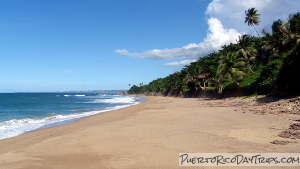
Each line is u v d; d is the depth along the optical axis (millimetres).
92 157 7625
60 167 6738
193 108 26844
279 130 10367
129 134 11438
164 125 14008
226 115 16859
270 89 28328
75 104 49406
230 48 59156
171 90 92438
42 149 9031
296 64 22938
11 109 34938
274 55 35781
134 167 6461
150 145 8891
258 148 7672
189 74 66375
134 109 30203
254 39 52750
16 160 7609
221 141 8961
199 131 11320
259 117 14609
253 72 44375
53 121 19734
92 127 15062
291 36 27625
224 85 46156
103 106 41875
